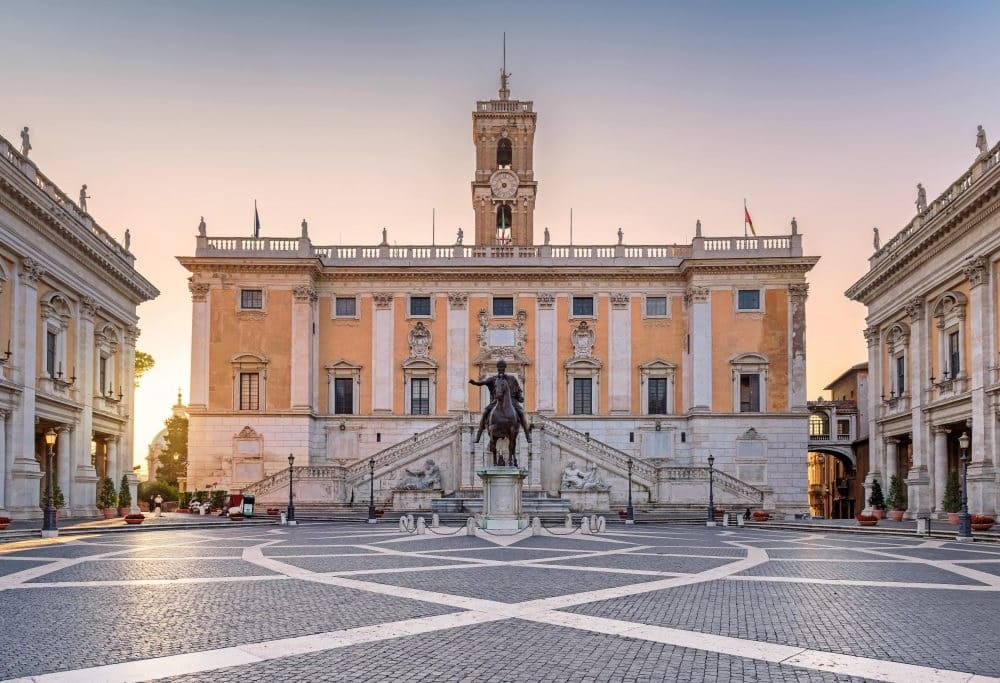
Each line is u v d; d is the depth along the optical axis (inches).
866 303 2369.6
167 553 1066.1
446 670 427.5
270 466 2588.6
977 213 1633.9
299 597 663.1
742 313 2647.6
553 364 2701.8
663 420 2667.3
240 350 2632.9
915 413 1974.7
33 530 1387.8
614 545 1206.3
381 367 2699.3
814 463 4143.7
